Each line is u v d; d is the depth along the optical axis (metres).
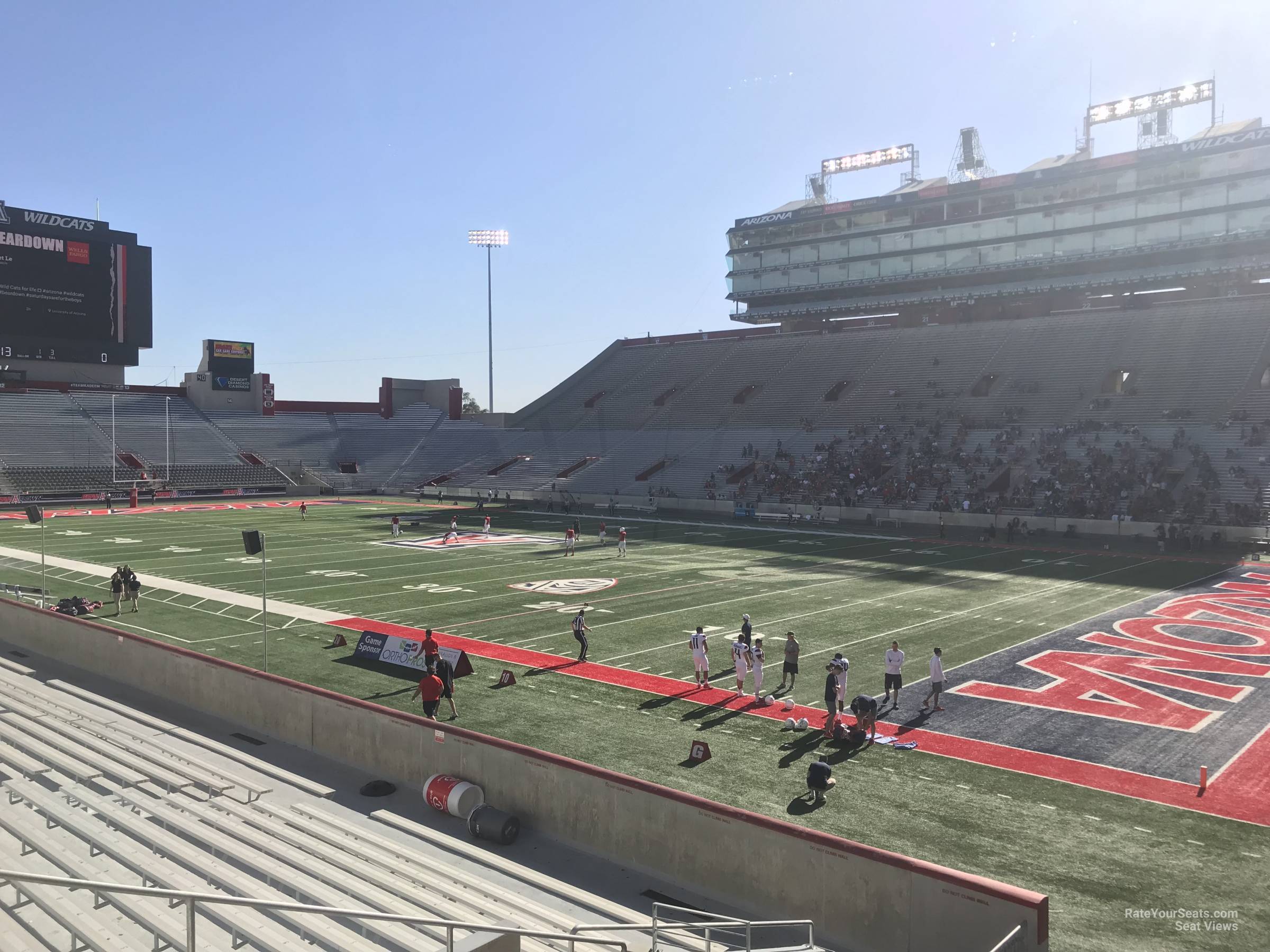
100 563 37.66
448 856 11.89
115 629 23.50
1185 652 22.86
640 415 79.69
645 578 34.59
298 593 31.08
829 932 10.00
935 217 74.56
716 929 9.84
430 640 18.45
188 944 6.60
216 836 10.82
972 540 46.38
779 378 76.38
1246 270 63.19
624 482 69.12
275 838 11.39
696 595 30.86
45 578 33.16
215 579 33.91
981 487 53.94
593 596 30.64
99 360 75.00
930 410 63.84
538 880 11.19
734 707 18.42
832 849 10.01
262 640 24.14
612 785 11.98
